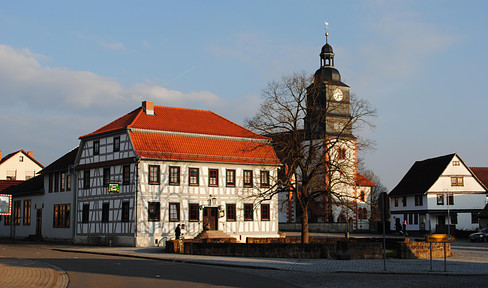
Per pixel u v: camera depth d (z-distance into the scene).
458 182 79.75
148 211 47.66
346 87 79.31
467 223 79.12
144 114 51.94
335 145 40.44
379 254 31.73
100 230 50.94
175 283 19.42
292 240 44.41
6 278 20.27
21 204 64.81
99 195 51.62
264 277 22.03
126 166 48.91
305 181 40.09
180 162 49.84
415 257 31.89
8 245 49.22
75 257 33.53
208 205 50.94
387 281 20.45
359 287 18.58
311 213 80.94
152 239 47.53
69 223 55.28
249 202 53.47
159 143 49.28
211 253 35.00
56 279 20.25
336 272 24.41
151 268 25.67
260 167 54.56
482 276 22.47
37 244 52.12
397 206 86.31
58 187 57.78
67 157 59.03
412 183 83.88
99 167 52.03
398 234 77.94
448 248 34.00
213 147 52.16
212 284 19.25
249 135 53.88
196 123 54.00
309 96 41.47
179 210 49.34
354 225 80.81
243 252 33.56
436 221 79.31
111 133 50.75
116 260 31.00
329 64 81.31
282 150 40.50
